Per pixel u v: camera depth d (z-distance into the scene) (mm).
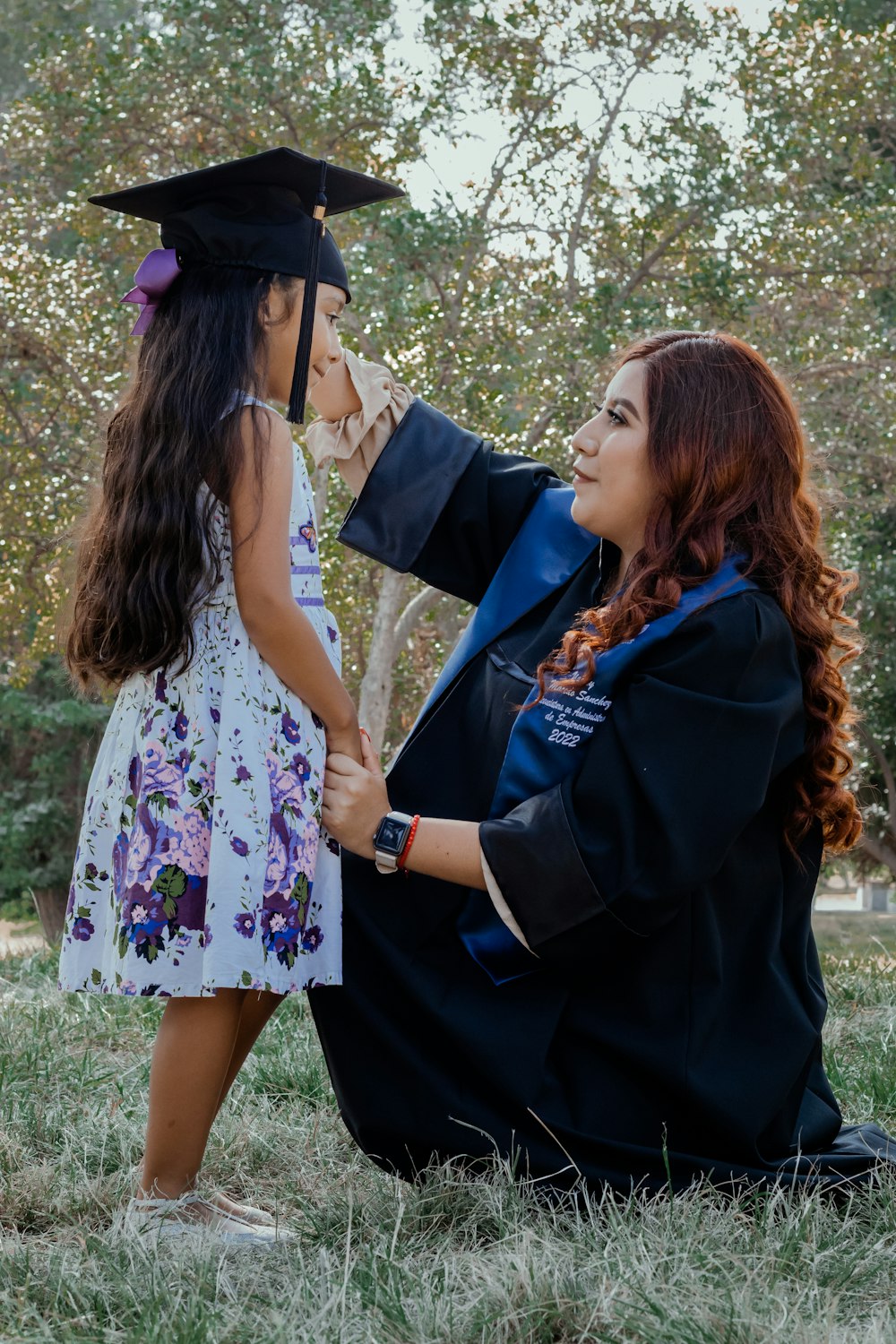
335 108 11977
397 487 2744
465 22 12516
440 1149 2271
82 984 2348
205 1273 1866
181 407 2268
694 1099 2215
